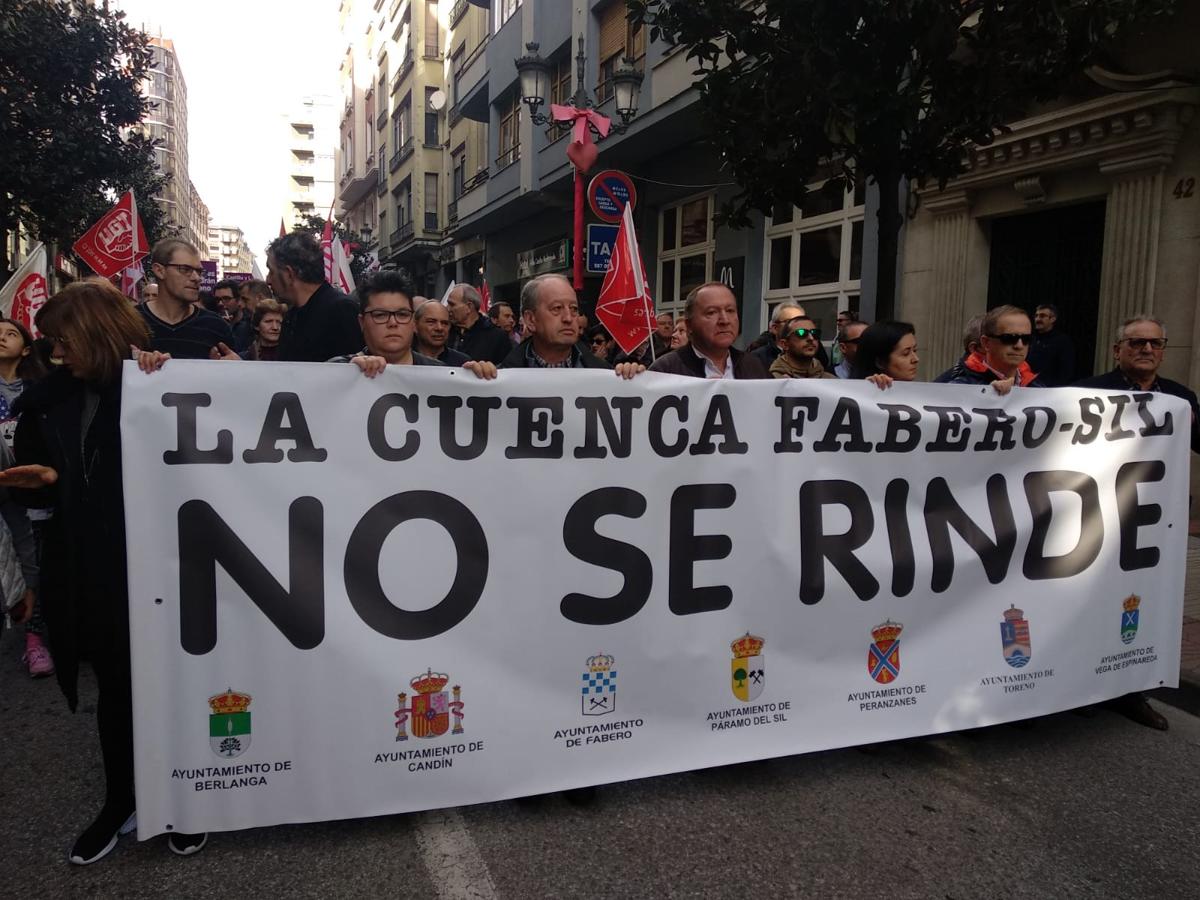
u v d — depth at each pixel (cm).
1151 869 252
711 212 1276
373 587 255
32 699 381
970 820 277
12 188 1060
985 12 450
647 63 1228
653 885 238
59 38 1071
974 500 328
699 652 288
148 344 258
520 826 267
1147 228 697
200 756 241
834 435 307
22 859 248
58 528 255
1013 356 372
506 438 269
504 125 1941
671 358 362
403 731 255
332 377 253
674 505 287
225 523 243
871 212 955
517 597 269
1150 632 360
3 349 461
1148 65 698
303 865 244
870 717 308
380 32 3791
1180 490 364
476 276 2491
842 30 454
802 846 260
